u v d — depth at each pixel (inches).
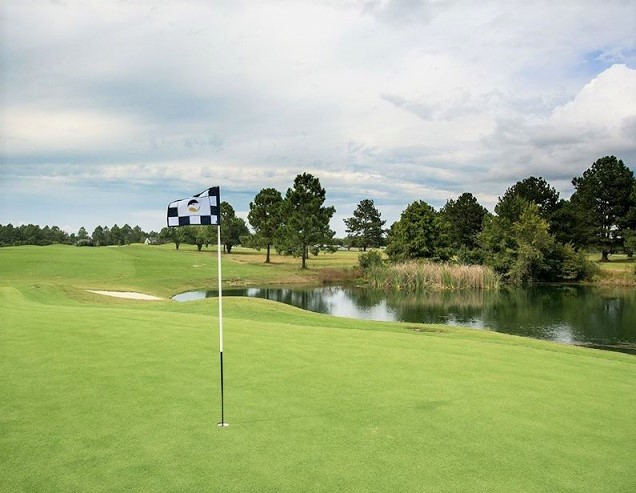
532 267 2507.4
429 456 264.7
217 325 642.2
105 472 240.2
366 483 233.5
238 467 246.7
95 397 346.9
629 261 3080.7
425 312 1494.8
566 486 236.5
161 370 415.2
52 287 1296.8
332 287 2337.6
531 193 3139.8
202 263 3056.1
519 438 293.0
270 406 335.9
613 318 1352.1
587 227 3053.6
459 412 334.6
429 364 467.8
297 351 503.5
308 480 235.1
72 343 506.0
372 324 866.1
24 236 6422.2
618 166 3159.5
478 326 1228.5
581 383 420.2
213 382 386.3
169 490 224.1
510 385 405.1
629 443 290.0
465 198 3882.9
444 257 2733.8
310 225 2950.3
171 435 284.2
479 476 243.9
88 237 7559.1
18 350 474.3
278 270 2888.8
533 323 1273.4
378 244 6397.6
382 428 301.6
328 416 319.9
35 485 227.8
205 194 326.0
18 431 288.4
